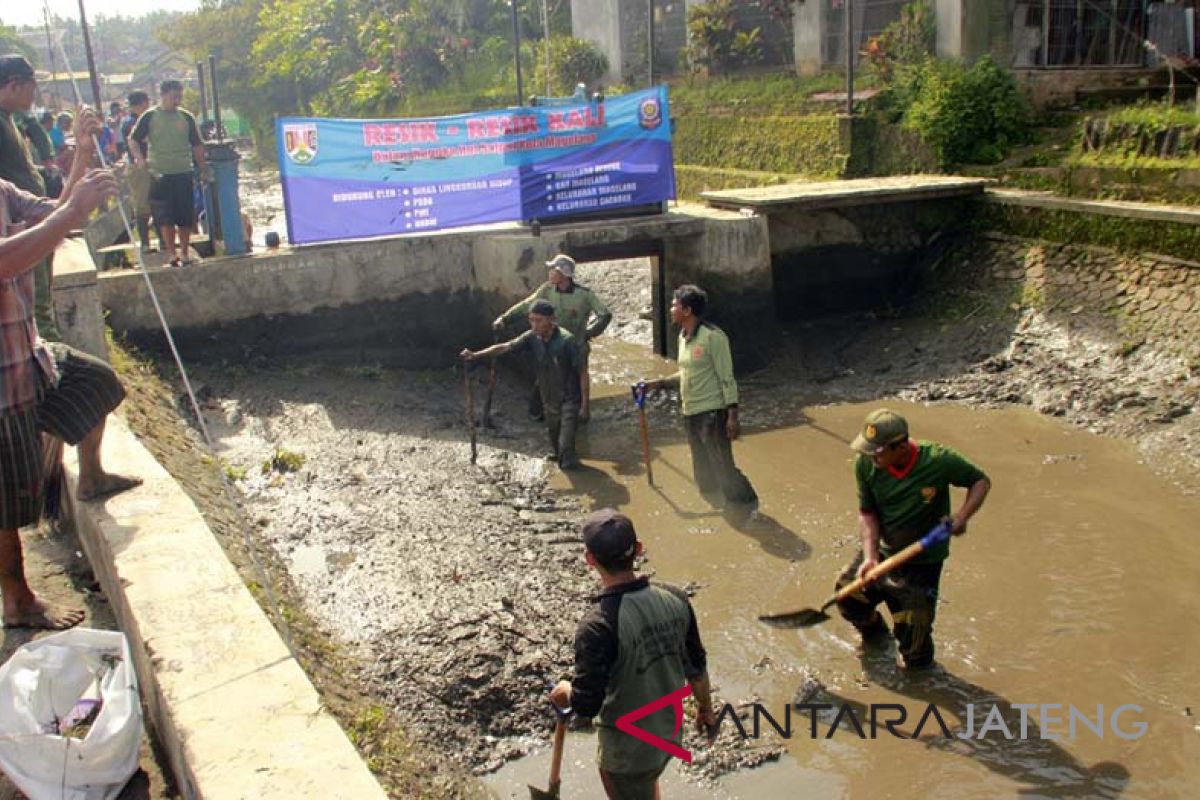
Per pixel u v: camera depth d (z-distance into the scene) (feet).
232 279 37.99
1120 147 41.34
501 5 95.35
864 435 17.88
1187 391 32.04
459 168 39.88
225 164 38.29
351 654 19.69
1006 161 46.09
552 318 30.66
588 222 41.09
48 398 15.88
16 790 11.98
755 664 20.29
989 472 29.68
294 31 116.78
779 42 64.80
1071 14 50.90
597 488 29.89
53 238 13.14
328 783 10.73
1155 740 17.66
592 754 17.65
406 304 40.52
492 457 32.17
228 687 12.38
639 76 72.64
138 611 13.98
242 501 27.66
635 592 12.48
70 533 19.66
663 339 43.55
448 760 17.08
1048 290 38.99
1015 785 16.63
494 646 19.98
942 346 40.16
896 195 42.47
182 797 12.18
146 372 33.47
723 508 28.02
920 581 18.86
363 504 27.78
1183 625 21.26
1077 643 20.74
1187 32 51.42
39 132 34.94
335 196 39.24
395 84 97.19
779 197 41.73
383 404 36.40
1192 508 26.53
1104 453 30.35
